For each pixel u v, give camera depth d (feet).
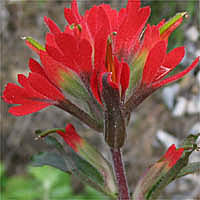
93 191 0.70
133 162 0.87
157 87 0.37
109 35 0.35
